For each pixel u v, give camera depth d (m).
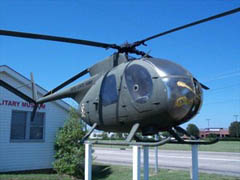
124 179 11.39
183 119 4.85
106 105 5.57
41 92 13.75
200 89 4.99
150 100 4.69
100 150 31.33
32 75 9.62
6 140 12.56
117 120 5.32
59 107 14.57
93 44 5.52
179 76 4.71
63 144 12.81
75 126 12.92
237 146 33.53
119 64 5.75
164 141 4.32
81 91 6.54
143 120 4.88
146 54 5.72
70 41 5.27
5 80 12.85
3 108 12.61
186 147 32.47
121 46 5.79
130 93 5.03
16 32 4.77
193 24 4.66
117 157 21.95
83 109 6.34
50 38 5.10
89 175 5.81
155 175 11.79
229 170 13.20
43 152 13.73
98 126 5.97
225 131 83.00
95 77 6.26
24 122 13.30
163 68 4.76
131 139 4.82
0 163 12.27
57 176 12.12
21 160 12.95
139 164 4.72
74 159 12.39
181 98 4.60
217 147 31.70
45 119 13.96
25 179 10.81
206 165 15.28
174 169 13.77
